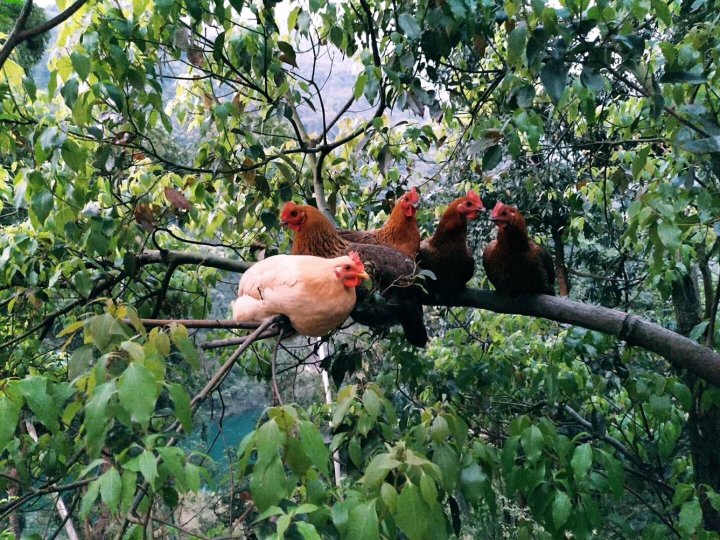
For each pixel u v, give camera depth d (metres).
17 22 1.88
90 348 1.40
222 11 2.29
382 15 2.82
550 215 4.34
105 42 2.30
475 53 2.85
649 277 2.94
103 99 2.44
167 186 3.29
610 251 4.82
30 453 1.79
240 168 3.01
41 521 3.86
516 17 1.89
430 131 3.00
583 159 3.94
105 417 1.10
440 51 2.46
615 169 3.33
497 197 4.43
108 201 2.91
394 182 3.96
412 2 2.63
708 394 2.55
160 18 2.48
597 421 3.14
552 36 1.82
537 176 3.51
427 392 3.51
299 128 3.48
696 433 3.57
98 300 1.54
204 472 1.17
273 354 1.79
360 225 4.21
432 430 1.51
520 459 1.93
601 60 1.84
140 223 2.73
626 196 3.39
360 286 2.25
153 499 1.24
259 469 1.14
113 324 1.34
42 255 2.92
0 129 2.37
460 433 1.55
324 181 3.76
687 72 1.81
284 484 1.13
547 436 1.76
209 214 3.64
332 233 2.65
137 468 1.09
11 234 2.92
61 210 2.51
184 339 1.41
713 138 1.76
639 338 2.37
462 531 3.70
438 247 2.75
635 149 3.34
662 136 2.35
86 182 2.63
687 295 3.98
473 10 2.15
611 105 3.60
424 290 2.35
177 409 1.16
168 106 3.64
